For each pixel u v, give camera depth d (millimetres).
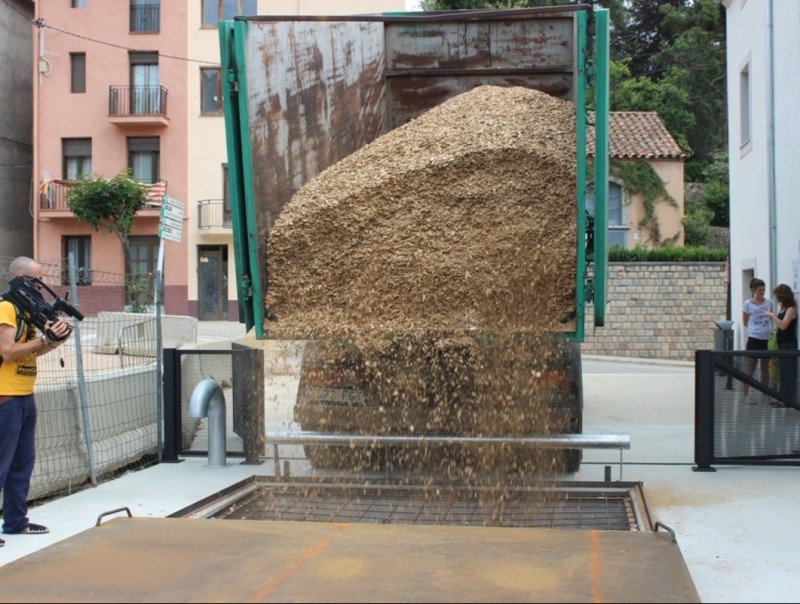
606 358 21094
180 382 7656
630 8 40562
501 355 5703
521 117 6520
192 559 3768
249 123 6012
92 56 29734
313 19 6453
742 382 7172
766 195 13172
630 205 26297
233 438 7699
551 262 5609
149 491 6418
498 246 5645
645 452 7980
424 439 5895
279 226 6004
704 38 37562
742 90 14930
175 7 29719
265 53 6230
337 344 5820
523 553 3848
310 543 4031
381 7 28828
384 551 3891
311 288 5867
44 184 29719
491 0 31625
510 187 5840
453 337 5582
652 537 4148
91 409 6820
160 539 4102
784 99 12164
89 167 30203
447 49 7801
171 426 7613
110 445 6977
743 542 5066
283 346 6617
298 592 3307
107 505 5996
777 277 12562
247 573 3561
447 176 5938
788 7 11938
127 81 29797
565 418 6266
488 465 6164
